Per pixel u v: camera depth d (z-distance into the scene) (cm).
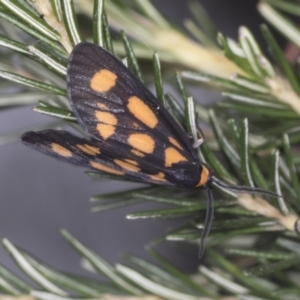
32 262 14
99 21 13
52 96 14
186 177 13
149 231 24
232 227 13
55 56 13
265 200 14
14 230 24
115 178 13
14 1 13
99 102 13
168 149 13
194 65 15
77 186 24
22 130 15
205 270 14
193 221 14
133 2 15
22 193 24
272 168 13
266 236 14
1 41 12
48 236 24
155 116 13
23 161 24
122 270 14
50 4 13
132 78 13
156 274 14
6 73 13
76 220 24
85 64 13
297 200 14
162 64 15
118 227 24
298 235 13
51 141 13
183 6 20
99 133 13
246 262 16
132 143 13
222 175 14
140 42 15
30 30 13
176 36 15
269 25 19
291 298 14
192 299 14
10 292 14
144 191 14
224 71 15
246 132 13
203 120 15
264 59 14
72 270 24
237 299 14
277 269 13
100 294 14
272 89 14
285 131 14
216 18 20
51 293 14
